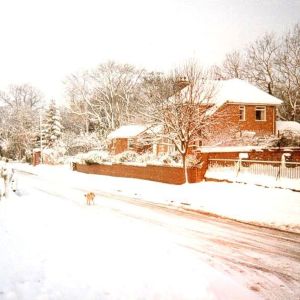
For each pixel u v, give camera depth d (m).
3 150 72.69
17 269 6.76
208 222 14.06
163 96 25.17
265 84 51.06
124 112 57.81
